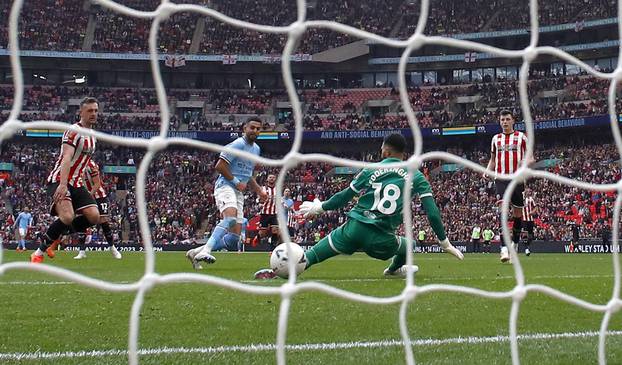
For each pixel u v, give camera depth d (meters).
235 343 3.41
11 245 31.66
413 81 46.66
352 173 42.06
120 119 42.50
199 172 40.56
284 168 2.43
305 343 3.41
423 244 31.39
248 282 6.62
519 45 44.84
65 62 44.50
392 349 3.25
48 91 43.22
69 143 8.57
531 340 3.54
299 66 46.38
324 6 47.97
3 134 2.04
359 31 2.66
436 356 3.10
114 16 46.00
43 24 44.38
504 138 11.61
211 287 6.04
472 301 5.07
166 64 43.81
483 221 33.38
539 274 8.48
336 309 4.62
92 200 9.32
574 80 42.03
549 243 28.23
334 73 46.97
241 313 4.43
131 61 45.06
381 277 7.49
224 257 15.21
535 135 41.69
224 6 47.56
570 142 41.03
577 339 3.57
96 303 4.93
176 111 44.28
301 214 6.98
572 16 43.62
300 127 2.47
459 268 9.78
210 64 46.25
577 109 39.78
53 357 3.05
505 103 42.53
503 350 3.25
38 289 5.93
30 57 43.44
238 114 44.66
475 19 46.16
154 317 4.26
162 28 45.88
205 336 3.61
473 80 45.84
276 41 46.28
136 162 40.56
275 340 3.49
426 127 42.22
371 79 46.91
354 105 45.25
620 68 3.10
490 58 44.88
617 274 2.75
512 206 11.80
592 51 43.12
